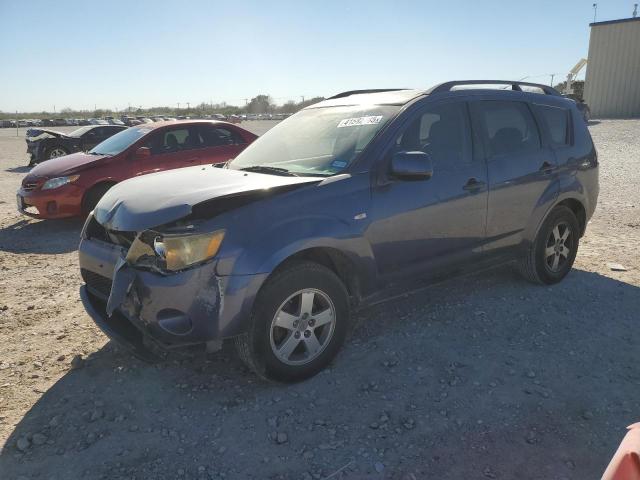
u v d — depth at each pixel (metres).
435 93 4.18
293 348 3.39
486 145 4.41
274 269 3.21
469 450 2.81
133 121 38.50
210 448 2.87
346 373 3.58
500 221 4.49
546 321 4.33
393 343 3.98
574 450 2.80
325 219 3.39
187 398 3.33
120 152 8.18
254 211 3.19
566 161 5.01
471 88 4.50
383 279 3.81
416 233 3.89
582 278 5.34
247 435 2.97
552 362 3.69
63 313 4.70
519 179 4.57
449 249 4.18
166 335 3.11
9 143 28.38
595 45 33.06
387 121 3.88
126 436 2.97
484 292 4.96
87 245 3.72
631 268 5.65
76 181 7.74
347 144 3.89
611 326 4.24
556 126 5.11
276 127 4.83
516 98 4.79
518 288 5.06
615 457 1.29
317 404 3.24
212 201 3.09
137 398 3.34
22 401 3.31
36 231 7.97
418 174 3.51
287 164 4.04
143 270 3.15
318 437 2.94
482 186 4.28
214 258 3.04
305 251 3.45
